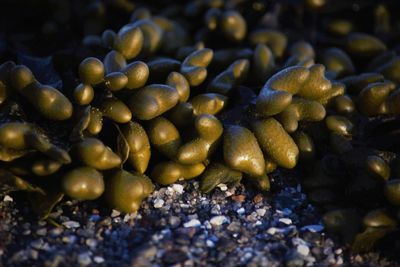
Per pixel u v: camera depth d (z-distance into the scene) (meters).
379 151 0.34
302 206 0.33
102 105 0.33
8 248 0.31
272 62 0.37
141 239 0.31
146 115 0.32
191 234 0.32
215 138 0.33
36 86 0.32
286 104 0.33
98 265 0.30
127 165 0.33
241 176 0.34
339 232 0.32
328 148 0.35
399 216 0.31
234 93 0.36
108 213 0.32
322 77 0.35
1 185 0.31
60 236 0.31
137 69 0.33
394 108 0.36
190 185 0.34
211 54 0.36
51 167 0.31
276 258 0.31
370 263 0.31
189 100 0.35
